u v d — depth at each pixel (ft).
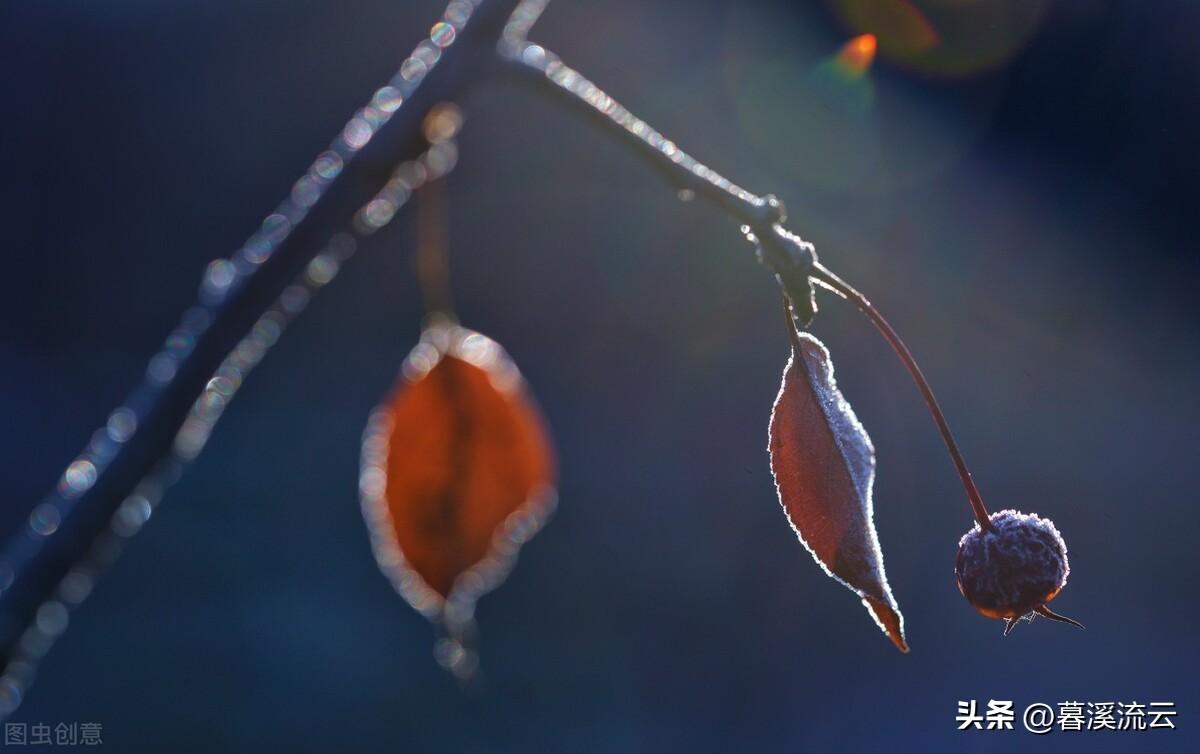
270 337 1.51
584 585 6.68
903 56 7.70
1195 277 8.48
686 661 6.06
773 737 5.50
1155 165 8.21
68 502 1.50
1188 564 6.56
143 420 1.50
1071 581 6.47
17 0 9.17
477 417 1.59
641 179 9.25
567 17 8.23
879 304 8.58
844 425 1.49
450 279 9.41
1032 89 7.98
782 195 8.47
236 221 9.68
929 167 8.38
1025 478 7.44
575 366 9.11
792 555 6.89
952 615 6.28
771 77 8.11
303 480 7.95
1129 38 7.64
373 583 6.71
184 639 5.93
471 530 1.59
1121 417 8.09
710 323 9.02
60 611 1.51
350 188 1.50
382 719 5.44
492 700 5.69
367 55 9.21
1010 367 8.39
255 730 5.31
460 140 9.23
